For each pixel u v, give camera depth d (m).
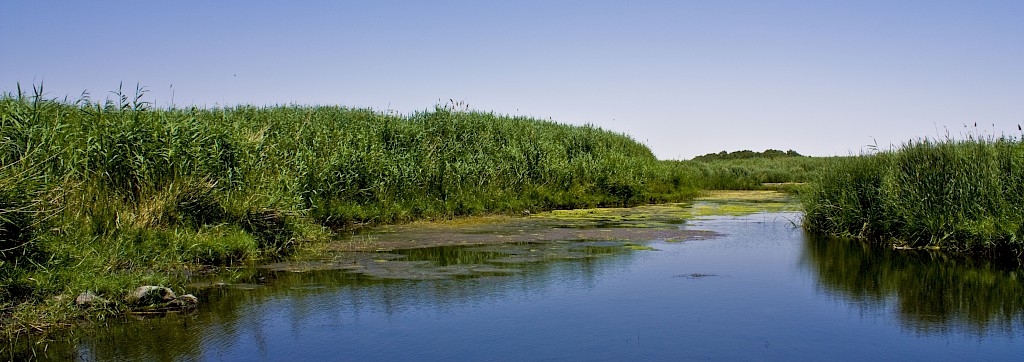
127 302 6.22
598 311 6.30
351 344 5.31
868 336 5.59
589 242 10.84
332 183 13.12
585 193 19.08
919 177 10.38
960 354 5.16
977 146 10.18
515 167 18.36
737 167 34.66
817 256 9.41
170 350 5.12
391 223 13.34
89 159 8.79
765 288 7.29
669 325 5.86
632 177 21.08
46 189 6.69
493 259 9.09
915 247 10.11
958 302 6.69
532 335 5.56
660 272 8.18
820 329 5.78
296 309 6.32
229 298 6.71
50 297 5.85
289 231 9.70
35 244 6.20
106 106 10.60
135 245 7.71
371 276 7.85
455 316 6.11
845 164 12.19
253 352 5.10
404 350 5.18
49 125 9.05
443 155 17.16
